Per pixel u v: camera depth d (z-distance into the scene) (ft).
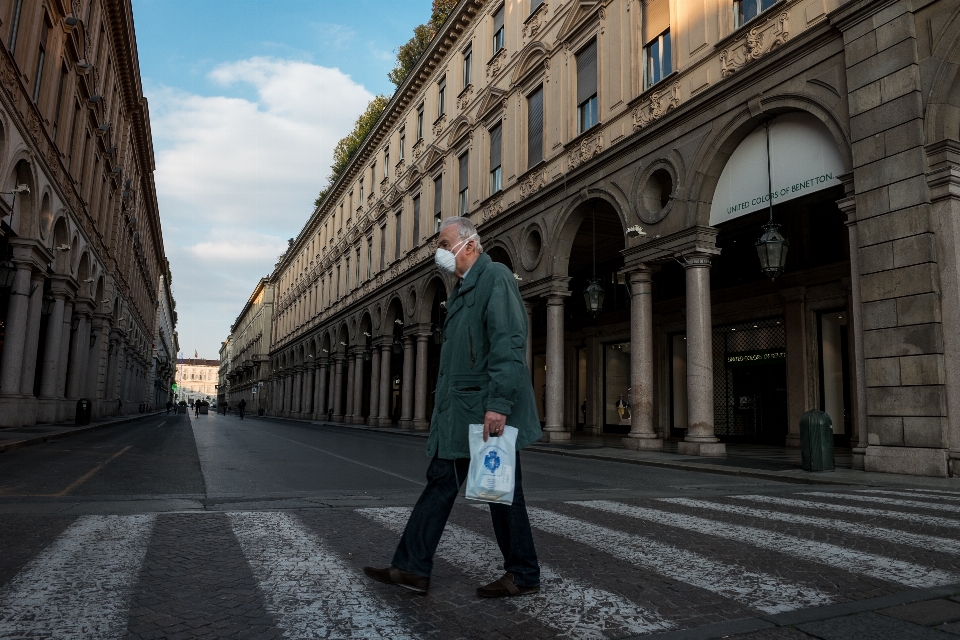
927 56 31.89
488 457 9.42
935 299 30.37
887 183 32.78
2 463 32.81
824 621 9.02
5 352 57.41
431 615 9.09
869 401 32.91
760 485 28.43
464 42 89.61
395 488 25.45
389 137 120.78
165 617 8.87
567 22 63.52
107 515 16.92
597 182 57.31
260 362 259.39
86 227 82.12
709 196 45.83
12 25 50.21
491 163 79.61
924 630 8.66
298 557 12.39
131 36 103.76
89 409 75.92
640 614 9.23
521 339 9.61
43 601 9.45
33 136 54.54
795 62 39.22
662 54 51.83
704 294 45.60
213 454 42.50
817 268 53.93
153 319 234.58
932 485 27.04
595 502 20.94
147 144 146.10
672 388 70.13
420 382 93.45
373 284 121.19
